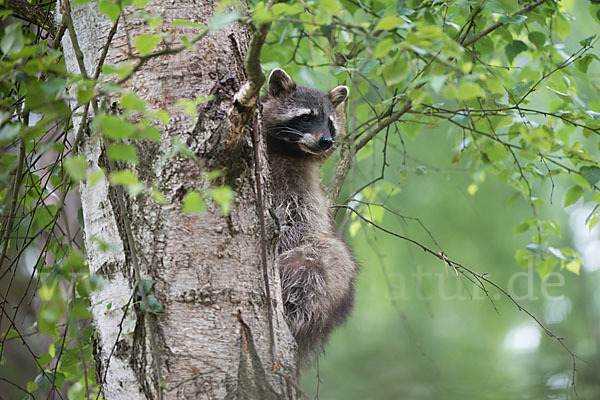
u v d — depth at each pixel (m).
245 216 5.53
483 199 20.23
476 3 7.39
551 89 7.72
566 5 9.70
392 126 13.86
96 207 5.54
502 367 18.55
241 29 5.85
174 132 5.36
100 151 5.48
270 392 5.29
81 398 7.25
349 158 8.74
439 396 16.75
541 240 9.36
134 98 4.14
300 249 8.93
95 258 5.54
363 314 22.23
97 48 5.64
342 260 9.12
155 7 5.59
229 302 5.33
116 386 5.30
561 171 8.67
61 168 6.41
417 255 20.31
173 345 5.16
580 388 15.83
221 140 5.28
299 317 8.48
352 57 8.62
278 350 5.52
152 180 5.33
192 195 4.25
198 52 5.54
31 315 11.01
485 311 21.52
